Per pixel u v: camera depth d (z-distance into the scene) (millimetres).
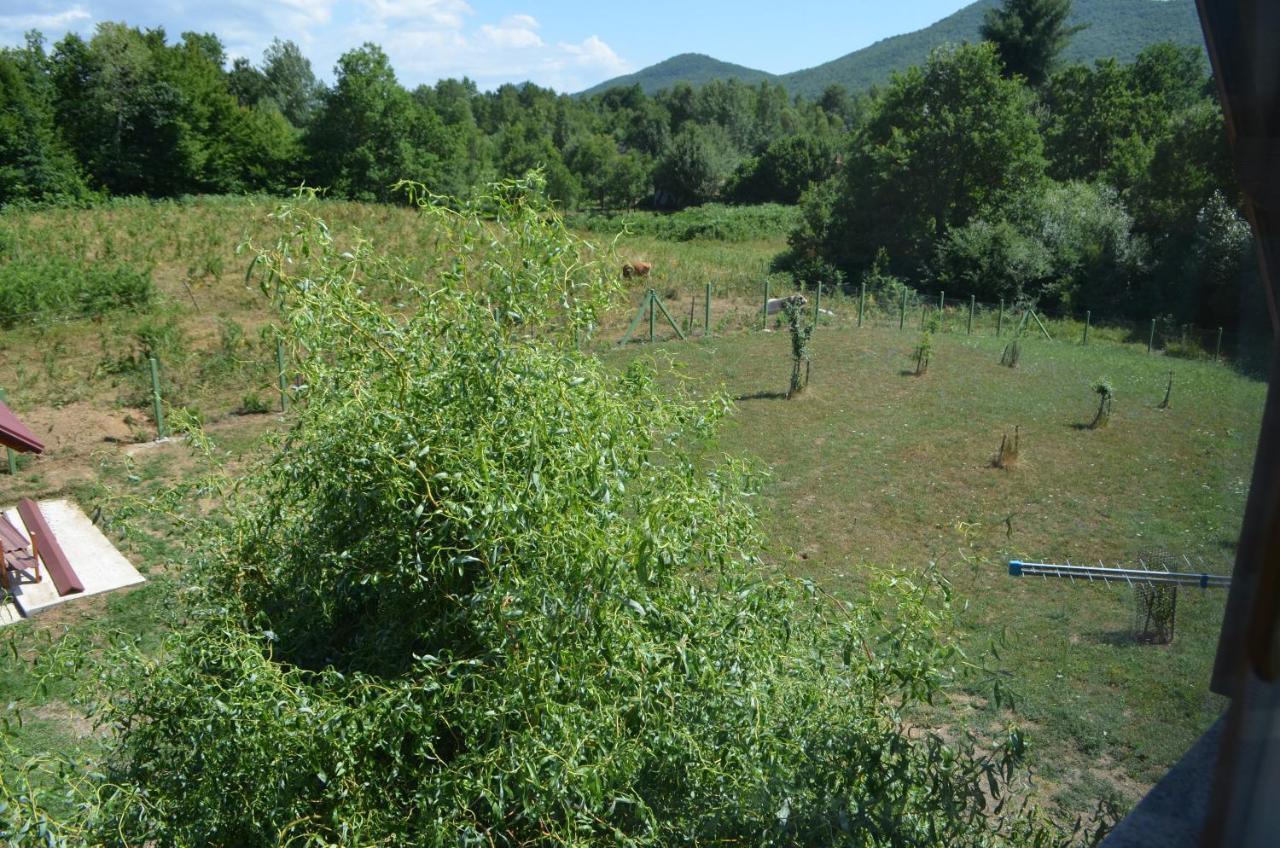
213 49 99062
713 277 34688
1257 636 1457
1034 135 40750
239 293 26609
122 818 3988
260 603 4996
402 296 5305
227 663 4023
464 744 4195
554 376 4457
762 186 87062
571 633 3949
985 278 36500
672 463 5344
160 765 4480
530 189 5047
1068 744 7574
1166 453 15383
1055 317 31781
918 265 41125
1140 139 28438
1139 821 1651
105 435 15805
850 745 4270
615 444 4531
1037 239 35188
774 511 13242
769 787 4023
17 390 17484
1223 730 1554
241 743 3820
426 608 4438
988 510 13344
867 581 10984
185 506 6070
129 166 56531
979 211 40844
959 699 8336
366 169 62125
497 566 3951
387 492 4273
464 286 5152
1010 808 5637
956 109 42125
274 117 72000
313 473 4711
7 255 27547
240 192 59531
